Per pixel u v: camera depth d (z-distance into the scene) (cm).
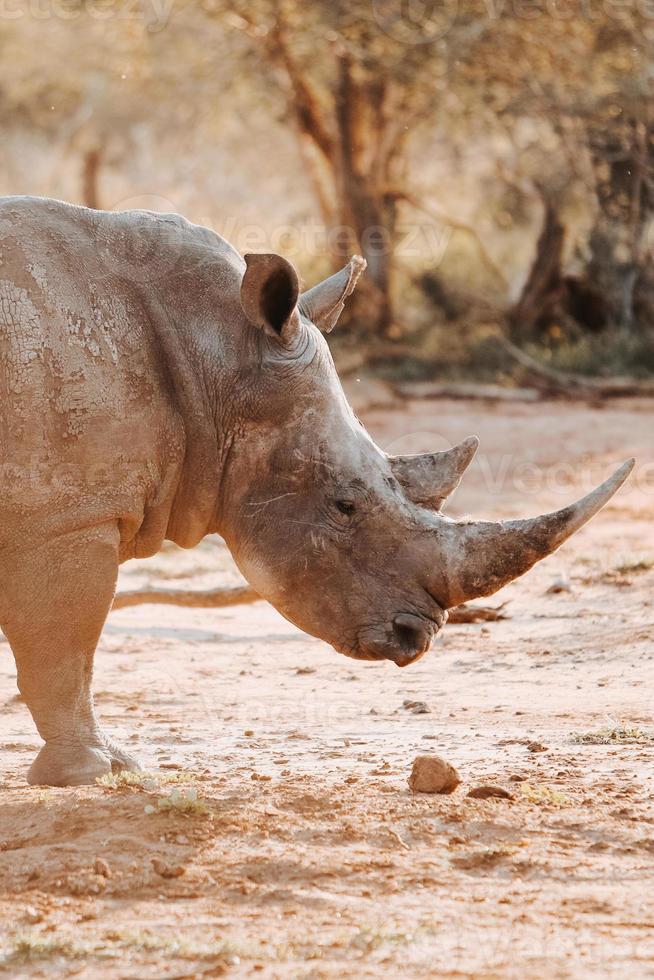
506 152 11269
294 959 1320
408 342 10550
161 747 2336
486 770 2084
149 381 1891
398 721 2589
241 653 3403
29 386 1822
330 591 1912
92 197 14538
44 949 1337
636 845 1683
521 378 9694
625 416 8612
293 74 10238
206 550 4862
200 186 14612
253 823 1711
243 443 1931
